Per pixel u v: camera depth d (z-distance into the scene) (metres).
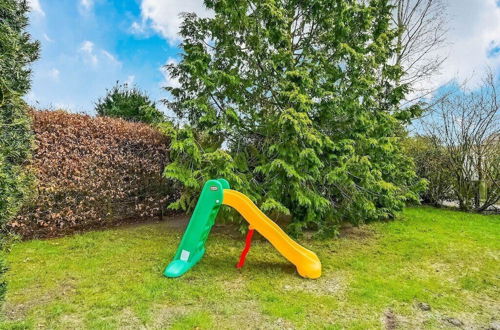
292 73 5.53
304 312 3.20
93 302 3.24
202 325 2.88
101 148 6.36
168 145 7.48
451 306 3.47
